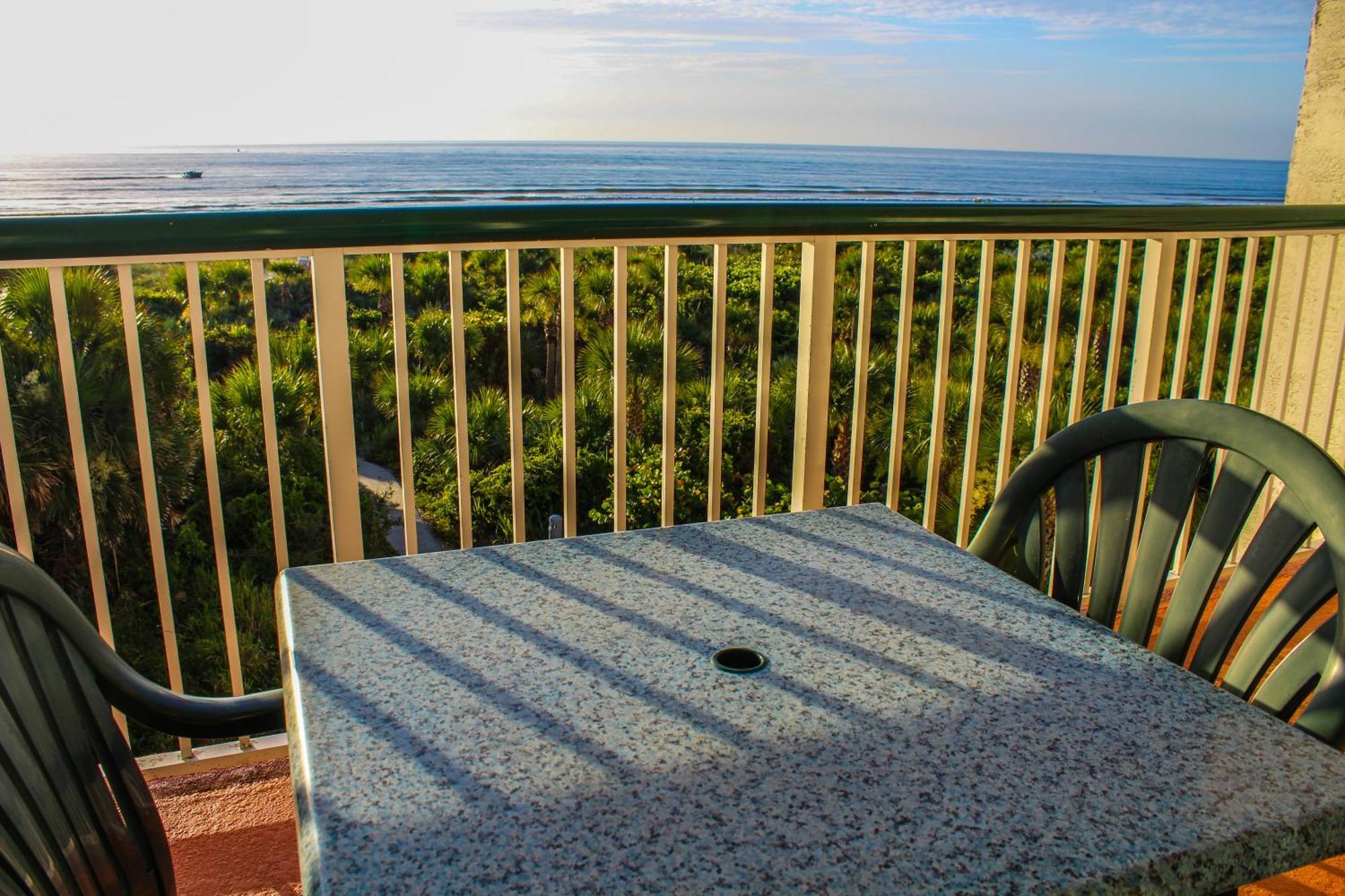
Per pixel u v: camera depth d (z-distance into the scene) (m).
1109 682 0.85
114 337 9.74
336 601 1.02
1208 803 0.67
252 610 10.41
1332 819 0.66
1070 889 0.59
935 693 0.83
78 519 9.53
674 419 2.00
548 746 0.74
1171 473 1.12
